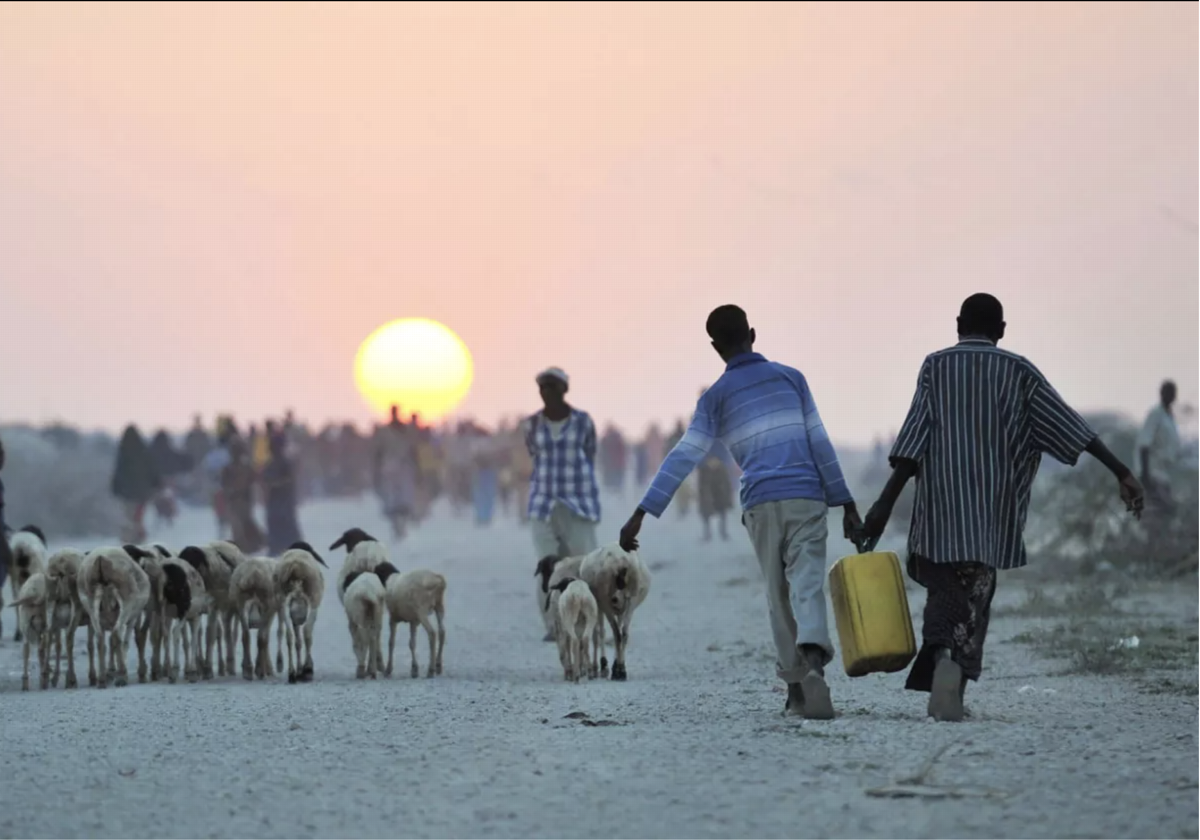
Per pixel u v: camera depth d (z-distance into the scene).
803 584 25.08
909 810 18.38
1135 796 18.75
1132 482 24.27
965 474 24.45
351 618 37.31
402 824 18.53
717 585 64.06
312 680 36.66
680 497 122.19
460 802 19.58
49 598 35.44
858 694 30.41
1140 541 57.75
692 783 20.16
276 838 18.05
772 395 25.66
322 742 24.55
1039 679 32.75
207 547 38.41
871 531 25.34
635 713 27.58
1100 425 75.62
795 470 25.31
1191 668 33.91
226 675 38.44
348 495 150.38
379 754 23.19
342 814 19.11
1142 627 41.31
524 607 57.66
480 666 40.06
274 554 82.69
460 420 139.88
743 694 30.50
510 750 23.28
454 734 25.17
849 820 18.03
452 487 131.88
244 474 84.19
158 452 119.31
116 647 35.38
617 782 20.38
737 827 17.91
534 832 17.97
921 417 24.73
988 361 24.72
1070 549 60.88
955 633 24.78
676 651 42.06
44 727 27.27
